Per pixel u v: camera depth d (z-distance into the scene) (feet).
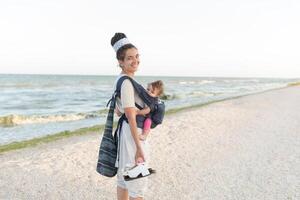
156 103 10.86
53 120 56.80
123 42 10.59
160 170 23.54
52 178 22.09
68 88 183.42
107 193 19.26
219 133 38.40
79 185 20.65
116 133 11.03
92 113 65.26
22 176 22.57
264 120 49.47
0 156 28.73
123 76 10.47
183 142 33.27
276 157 27.20
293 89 156.25
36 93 136.26
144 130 10.65
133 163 10.55
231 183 20.74
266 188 19.80
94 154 28.78
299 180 21.24
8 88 173.47
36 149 31.63
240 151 29.37
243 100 87.25
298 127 42.91
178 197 18.38
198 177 21.94
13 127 50.34
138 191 10.59
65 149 31.01
